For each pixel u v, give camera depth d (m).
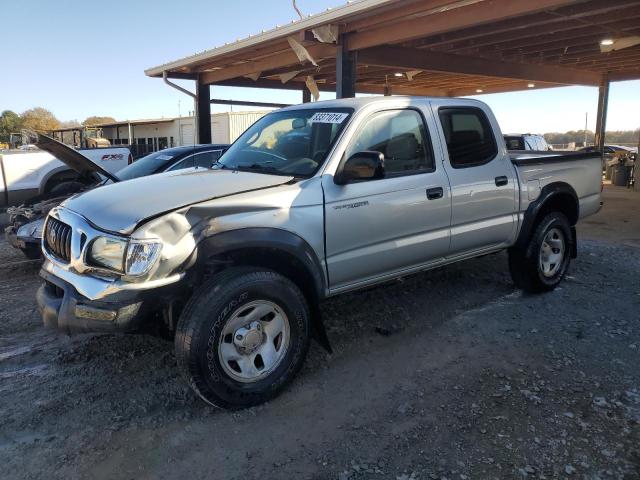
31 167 10.54
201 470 2.75
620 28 10.75
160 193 3.38
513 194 4.90
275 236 3.32
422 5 8.38
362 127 3.90
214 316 3.09
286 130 4.29
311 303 3.69
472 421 3.14
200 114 15.18
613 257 7.05
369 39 9.80
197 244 3.07
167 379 3.72
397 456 2.83
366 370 3.82
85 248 3.14
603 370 3.74
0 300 5.53
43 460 2.82
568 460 2.77
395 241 4.05
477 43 11.77
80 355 4.12
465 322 4.68
